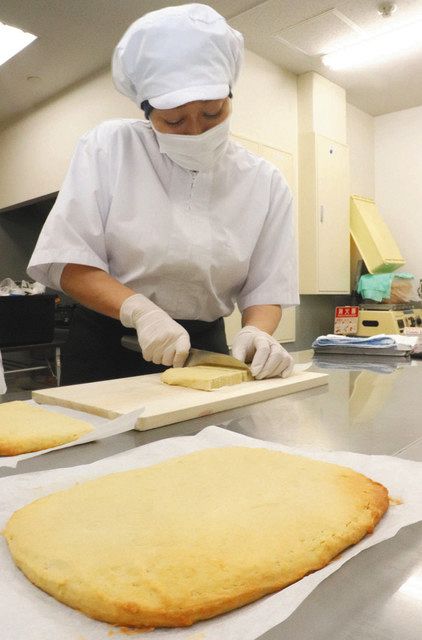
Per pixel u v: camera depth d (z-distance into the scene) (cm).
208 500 45
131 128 118
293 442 69
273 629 31
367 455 60
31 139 340
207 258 120
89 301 114
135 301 109
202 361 111
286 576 36
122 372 132
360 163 365
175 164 118
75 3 220
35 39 250
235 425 78
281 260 135
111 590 33
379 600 33
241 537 39
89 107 293
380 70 300
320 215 305
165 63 97
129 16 231
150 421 75
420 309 322
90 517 42
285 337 299
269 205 134
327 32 255
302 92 307
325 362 149
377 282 305
